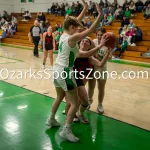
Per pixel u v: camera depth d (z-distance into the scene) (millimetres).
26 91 6109
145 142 3590
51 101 5359
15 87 6469
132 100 5547
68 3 19297
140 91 6305
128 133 3879
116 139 3674
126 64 10438
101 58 4324
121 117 4520
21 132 3840
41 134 3785
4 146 3400
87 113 4699
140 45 12383
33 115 4551
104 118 4469
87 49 3902
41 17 18281
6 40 19422
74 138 3557
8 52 13727
